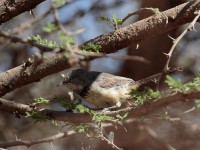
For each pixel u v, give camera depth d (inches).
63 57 315.6
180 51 593.3
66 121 327.6
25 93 592.1
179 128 546.9
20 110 335.9
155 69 583.8
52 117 329.4
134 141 531.8
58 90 601.0
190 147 550.3
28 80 326.6
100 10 611.2
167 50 576.7
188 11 315.3
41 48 239.1
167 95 286.0
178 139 551.8
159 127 551.8
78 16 601.0
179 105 527.2
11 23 550.9
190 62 596.1
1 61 578.9
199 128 545.0
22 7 313.3
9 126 592.1
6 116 595.5
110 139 327.9
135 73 594.6
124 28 319.6
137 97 297.0
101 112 321.4
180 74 587.8
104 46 319.6
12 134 584.4
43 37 491.2
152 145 540.4
